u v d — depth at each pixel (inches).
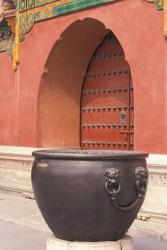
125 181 211.8
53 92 460.4
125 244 220.2
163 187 334.6
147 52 346.0
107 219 211.6
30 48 462.0
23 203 437.7
